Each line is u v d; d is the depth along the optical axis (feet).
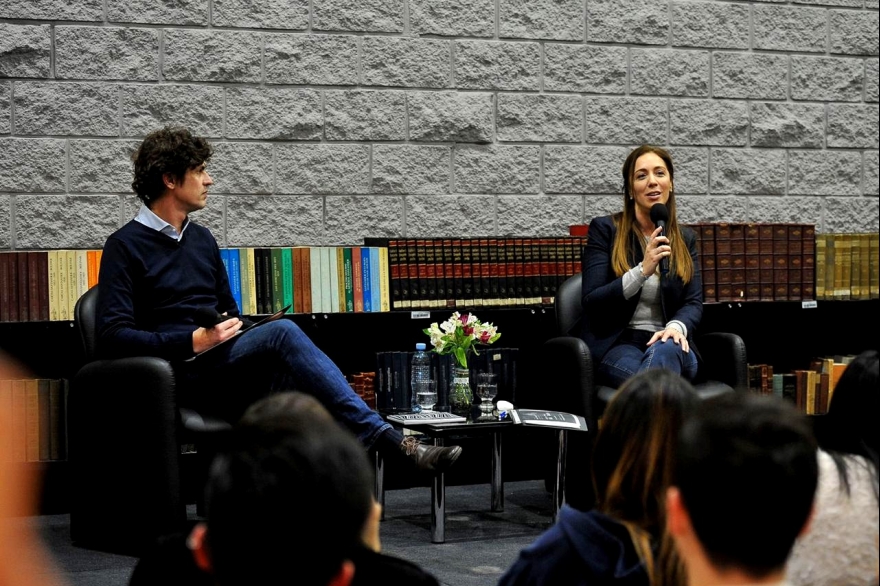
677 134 19.89
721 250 18.43
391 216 18.38
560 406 15.37
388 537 14.11
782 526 3.40
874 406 6.32
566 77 19.25
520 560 5.65
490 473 17.24
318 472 3.41
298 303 16.51
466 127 18.71
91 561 12.68
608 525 5.57
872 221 20.90
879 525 5.95
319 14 17.97
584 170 19.35
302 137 17.94
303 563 3.36
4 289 15.37
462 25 18.69
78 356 16.58
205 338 12.98
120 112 17.04
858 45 20.89
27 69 16.61
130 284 13.57
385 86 18.33
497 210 18.93
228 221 17.61
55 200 16.79
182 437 12.82
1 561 2.15
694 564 3.53
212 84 17.49
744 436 3.53
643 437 5.71
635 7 19.61
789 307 19.12
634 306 16.02
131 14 17.04
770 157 20.43
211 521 3.41
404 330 18.04
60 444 15.39
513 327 18.43
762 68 20.39
